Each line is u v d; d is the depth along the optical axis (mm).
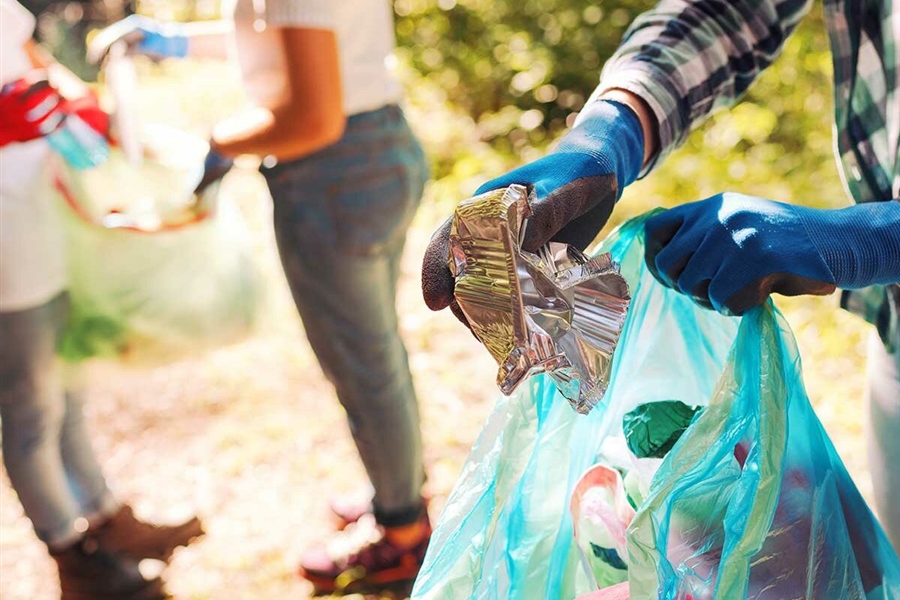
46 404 2525
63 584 2756
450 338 4363
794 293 1070
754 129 5781
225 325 2717
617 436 1455
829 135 5812
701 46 1367
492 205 1010
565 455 1403
